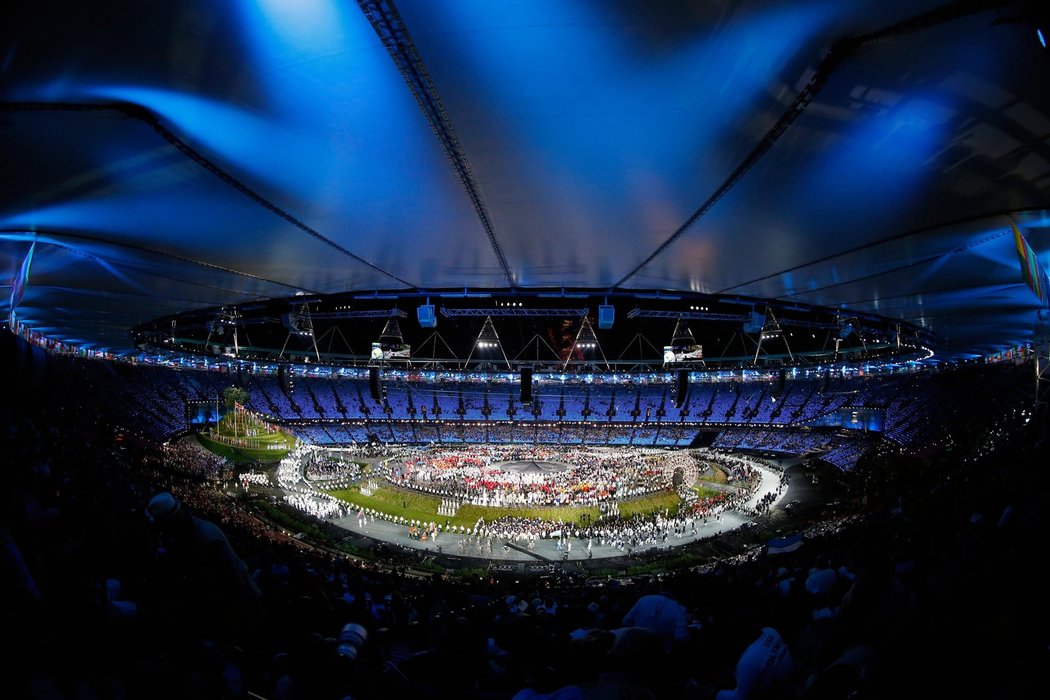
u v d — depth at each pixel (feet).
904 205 37.24
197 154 31.65
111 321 103.86
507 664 20.38
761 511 158.61
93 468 73.05
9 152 29.37
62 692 9.61
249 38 20.84
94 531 28.50
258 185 36.45
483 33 20.83
